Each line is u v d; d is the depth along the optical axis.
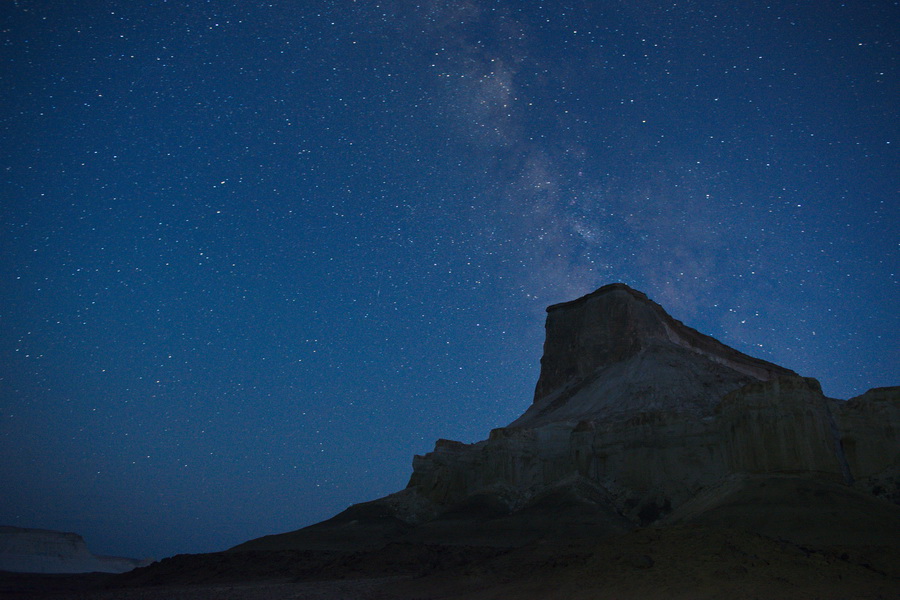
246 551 72.88
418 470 106.00
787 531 46.19
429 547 60.78
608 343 114.38
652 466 73.00
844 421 65.31
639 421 77.12
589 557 29.05
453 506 83.56
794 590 21.92
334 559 60.94
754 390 63.81
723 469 66.88
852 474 62.56
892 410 65.06
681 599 22.02
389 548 58.06
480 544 66.00
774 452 59.19
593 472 77.00
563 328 127.62
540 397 121.69
